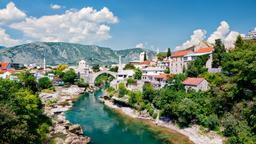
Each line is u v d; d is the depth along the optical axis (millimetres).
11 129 47188
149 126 85688
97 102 140875
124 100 118000
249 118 64000
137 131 80188
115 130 81812
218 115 75812
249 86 71500
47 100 130750
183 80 103688
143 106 102375
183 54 127000
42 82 160875
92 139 72250
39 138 62031
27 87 102875
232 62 81312
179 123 81688
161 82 117125
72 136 67688
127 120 95375
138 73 148375
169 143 68000
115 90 145625
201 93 87812
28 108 63219
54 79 198250
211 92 85188
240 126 63344
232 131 64562
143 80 133125
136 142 69438
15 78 140750
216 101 77000
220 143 64000
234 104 72812
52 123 77750
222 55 103250
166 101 89750
